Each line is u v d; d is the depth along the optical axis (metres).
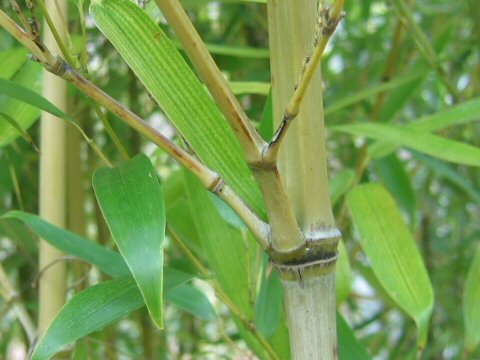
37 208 0.55
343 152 0.70
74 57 0.25
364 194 0.36
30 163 0.56
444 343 0.68
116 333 0.65
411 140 0.36
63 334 0.23
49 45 0.32
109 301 0.24
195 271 0.43
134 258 0.20
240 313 0.30
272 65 0.23
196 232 0.38
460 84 0.70
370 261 0.34
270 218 0.22
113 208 0.21
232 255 0.32
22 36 0.21
